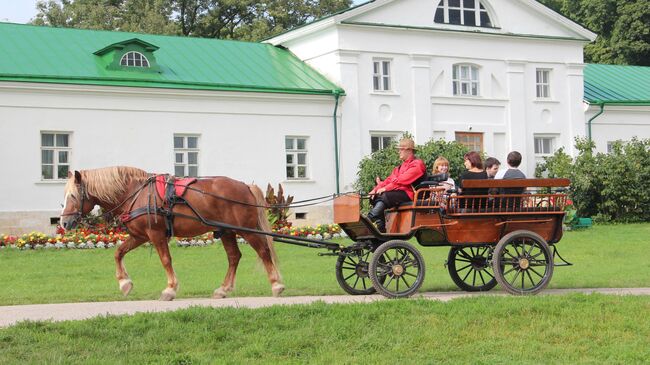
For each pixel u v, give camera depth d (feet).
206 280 62.75
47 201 100.37
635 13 182.91
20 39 109.81
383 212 50.57
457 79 130.52
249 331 40.34
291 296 51.98
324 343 39.04
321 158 119.24
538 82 137.39
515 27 134.10
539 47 136.15
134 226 48.91
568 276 63.41
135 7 186.09
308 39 127.24
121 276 49.83
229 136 112.57
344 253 50.52
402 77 125.59
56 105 101.09
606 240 96.12
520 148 133.90
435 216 50.01
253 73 119.65
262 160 114.93
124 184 49.19
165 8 185.57
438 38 128.16
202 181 49.65
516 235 50.21
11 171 98.48
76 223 48.91
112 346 37.63
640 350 38.93
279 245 91.40
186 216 48.70
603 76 154.20
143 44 110.42
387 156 117.39
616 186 122.83
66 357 36.06
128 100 105.50
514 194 50.65
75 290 56.95
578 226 114.42
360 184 119.55
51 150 101.55
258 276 65.21
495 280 54.44
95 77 103.35
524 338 40.60
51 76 100.12
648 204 125.08
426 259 76.59
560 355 38.17
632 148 125.90
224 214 49.44
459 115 129.49
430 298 47.73
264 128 115.14
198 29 189.37
